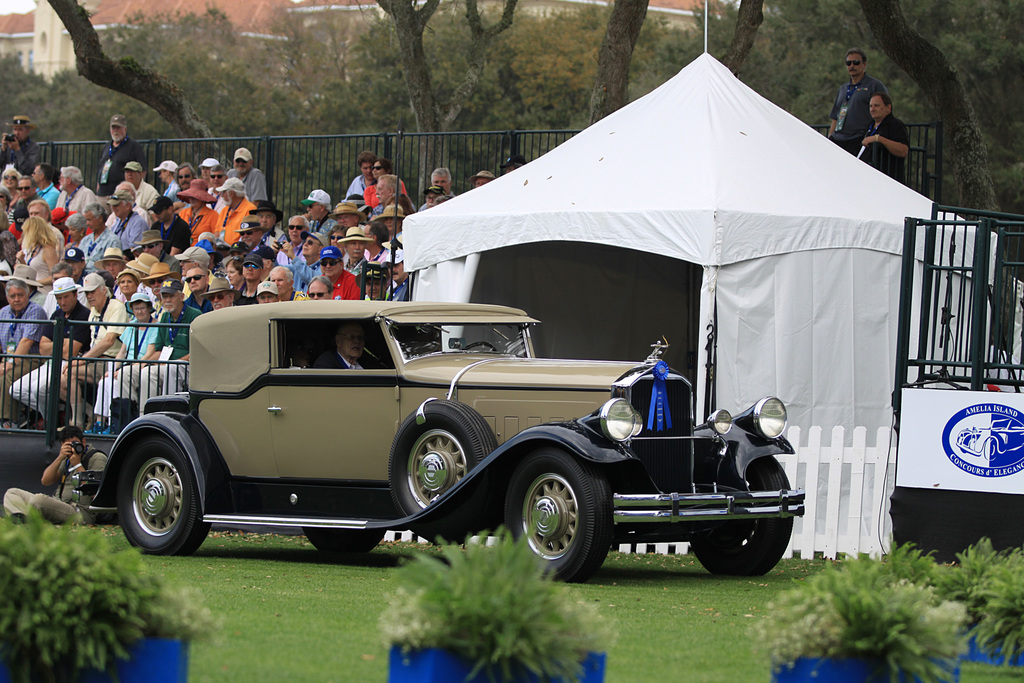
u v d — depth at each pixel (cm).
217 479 2695
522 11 13775
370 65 13688
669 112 3628
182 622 1216
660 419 2367
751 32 5350
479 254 3522
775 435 2522
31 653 1166
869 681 1245
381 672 1350
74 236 5225
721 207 3098
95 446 3650
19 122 6450
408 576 1198
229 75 14375
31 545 1180
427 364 2573
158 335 3725
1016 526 2588
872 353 3222
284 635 1572
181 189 5472
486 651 1145
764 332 3122
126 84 7169
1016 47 9006
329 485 2619
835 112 4678
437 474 2402
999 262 2758
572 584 2273
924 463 2678
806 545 2959
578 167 3553
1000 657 1570
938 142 4778
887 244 3238
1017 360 3788
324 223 4862
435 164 6112
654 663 1499
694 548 2647
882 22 5131
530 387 2452
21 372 3909
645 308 3978
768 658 1315
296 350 2683
